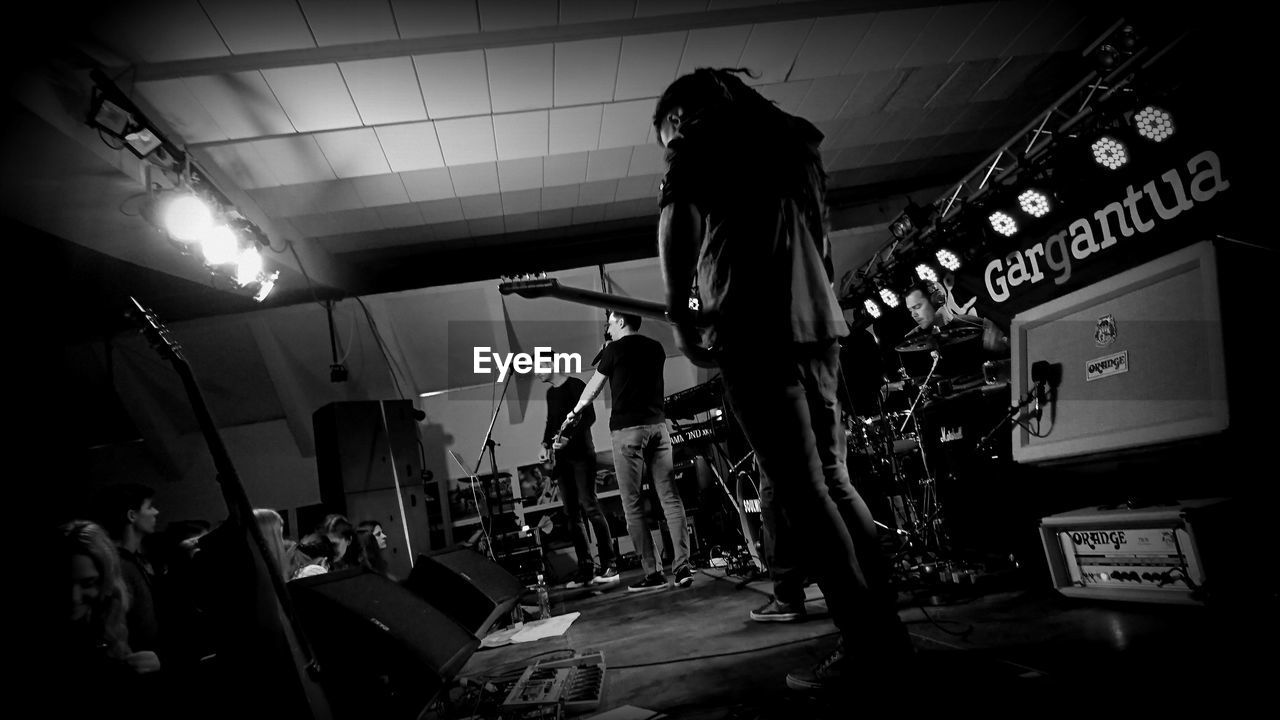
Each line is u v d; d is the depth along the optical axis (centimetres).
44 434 523
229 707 170
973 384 327
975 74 488
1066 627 181
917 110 530
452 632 204
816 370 150
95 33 310
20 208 387
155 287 594
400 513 578
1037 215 422
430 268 678
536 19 356
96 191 384
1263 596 162
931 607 236
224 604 175
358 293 666
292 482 741
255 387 727
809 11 387
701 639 252
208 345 675
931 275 552
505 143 462
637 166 547
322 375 740
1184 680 126
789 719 145
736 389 146
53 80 315
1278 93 291
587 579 538
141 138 343
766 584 359
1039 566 259
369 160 455
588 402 447
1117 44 364
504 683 225
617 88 422
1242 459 186
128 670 218
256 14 320
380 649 178
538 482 757
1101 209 354
